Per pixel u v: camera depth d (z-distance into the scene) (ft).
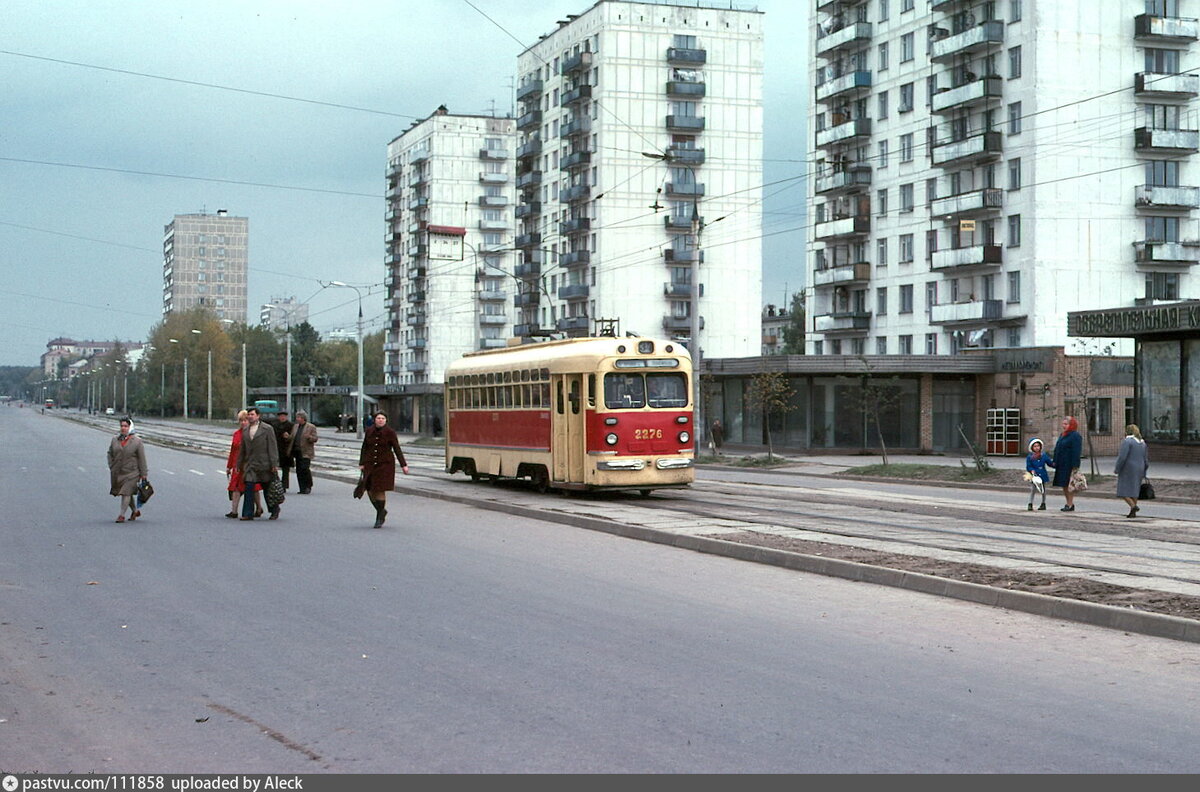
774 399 144.15
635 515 64.08
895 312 223.51
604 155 271.90
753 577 42.04
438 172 371.56
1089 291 191.62
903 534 53.62
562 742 20.89
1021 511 70.59
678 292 274.98
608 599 36.88
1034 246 189.78
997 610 35.04
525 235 312.71
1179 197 192.65
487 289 373.61
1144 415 125.29
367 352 514.68
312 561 46.83
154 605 36.04
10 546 52.47
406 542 54.03
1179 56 195.11
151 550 50.83
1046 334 189.78
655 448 77.77
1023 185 192.54
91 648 29.55
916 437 167.84
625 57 271.69
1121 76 193.26
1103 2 192.34
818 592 38.47
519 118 316.60
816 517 62.80
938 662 27.61
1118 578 38.88
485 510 72.43
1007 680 25.77
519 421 86.12
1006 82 196.44
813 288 248.52
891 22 223.92
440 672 26.48
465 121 373.61
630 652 28.60
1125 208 193.36
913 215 218.59
